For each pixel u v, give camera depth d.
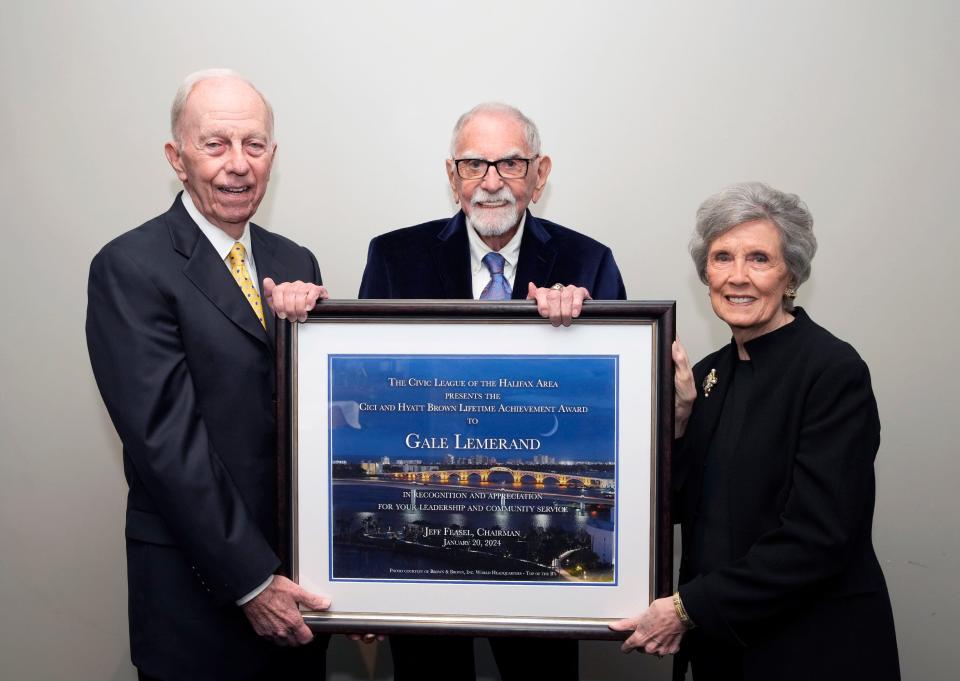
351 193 2.53
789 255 1.60
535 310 1.65
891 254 2.46
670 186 2.49
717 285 1.63
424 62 2.48
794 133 2.45
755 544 1.56
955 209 2.44
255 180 1.75
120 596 2.65
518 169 1.93
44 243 2.57
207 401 1.70
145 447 1.60
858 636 1.55
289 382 1.69
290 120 2.51
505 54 2.47
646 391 1.66
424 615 1.71
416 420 1.69
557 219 2.51
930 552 2.52
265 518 1.75
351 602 1.71
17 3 2.51
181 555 1.72
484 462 1.69
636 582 1.67
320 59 2.49
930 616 2.54
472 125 1.94
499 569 1.70
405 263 2.09
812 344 1.60
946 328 2.47
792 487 1.57
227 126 1.70
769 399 1.62
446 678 2.13
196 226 1.79
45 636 2.67
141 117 2.52
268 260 1.91
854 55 2.42
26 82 2.53
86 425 2.61
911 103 2.42
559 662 2.11
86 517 2.64
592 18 2.45
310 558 1.71
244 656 1.74
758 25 2.43
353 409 1.69
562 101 2.47
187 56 2.50
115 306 1.65
